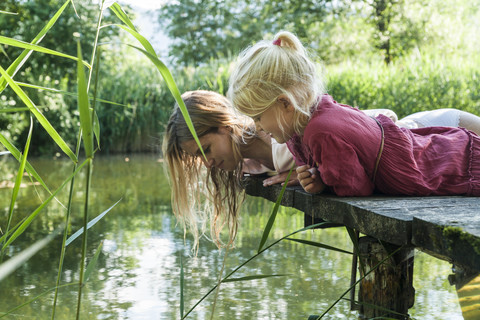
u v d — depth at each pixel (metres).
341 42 15.57
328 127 1.81
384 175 1.88
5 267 1.07
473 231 1.26
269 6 17.34
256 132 2.29
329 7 16.45
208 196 2.54
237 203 2.58
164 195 5.12
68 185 5.64
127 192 5.27
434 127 2.17
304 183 1.91
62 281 2.72
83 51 11.37
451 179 1.95
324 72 2.05
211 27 18.66
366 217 1.62
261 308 2.33
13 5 10.85
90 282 2.70
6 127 8.61
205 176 2.54
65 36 11.33
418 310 2.28
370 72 8.92
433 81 8.41
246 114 1.95
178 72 10.61
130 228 3.84
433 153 2.00
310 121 1.86
